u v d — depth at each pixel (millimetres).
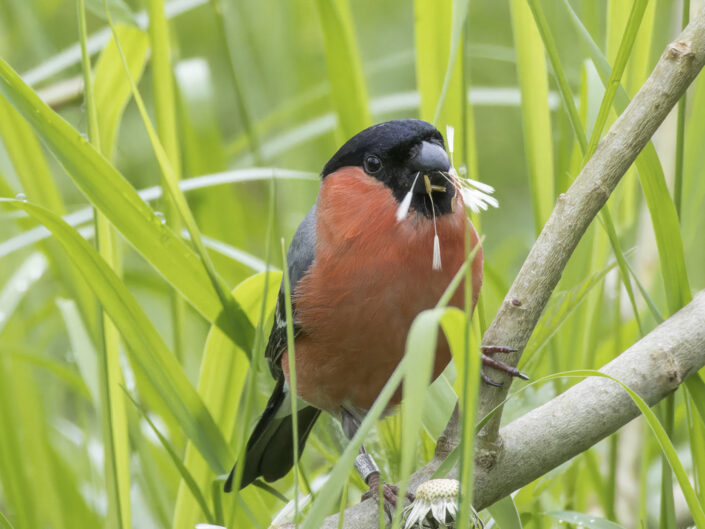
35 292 10703
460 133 7445
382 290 6438
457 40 6359
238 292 7344
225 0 11328
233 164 11672
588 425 5801
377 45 13305
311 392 7340
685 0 6047
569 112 5883
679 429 8523
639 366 5855
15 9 10875
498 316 5562
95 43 9508
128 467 6902
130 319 6578
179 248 6824
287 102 10938
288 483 8797
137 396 8641
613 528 6105
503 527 5703
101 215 7008
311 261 6738
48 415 9688
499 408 5520
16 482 7801
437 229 6340
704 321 5895
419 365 3541
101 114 7852
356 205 6492
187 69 9883
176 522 6961
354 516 5887
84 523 7902
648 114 5375
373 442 7195
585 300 7477
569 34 9891
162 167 6512
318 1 7867
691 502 4883
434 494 4742
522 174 12547
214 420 6977
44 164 7738
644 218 9039
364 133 6621
